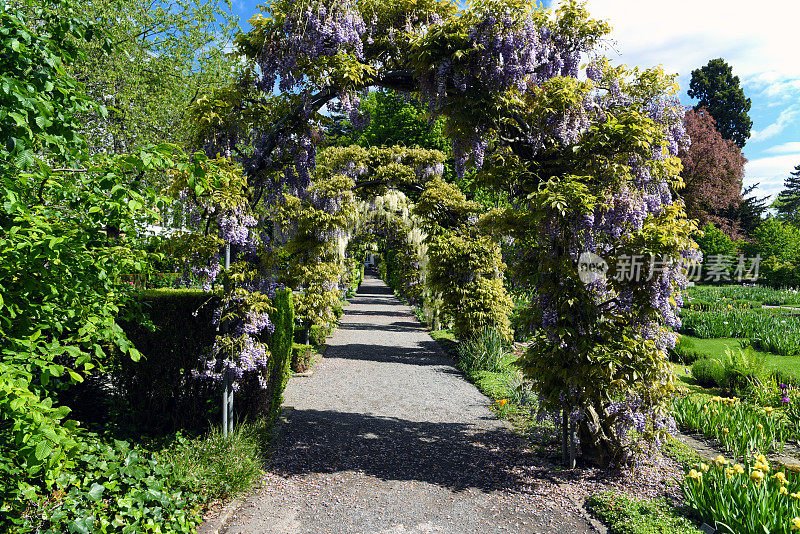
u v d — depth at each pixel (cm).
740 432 531
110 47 360
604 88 564
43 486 352
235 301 514
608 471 488
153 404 541
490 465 509
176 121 1161
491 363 941
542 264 506
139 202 304
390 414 687
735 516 347
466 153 575
